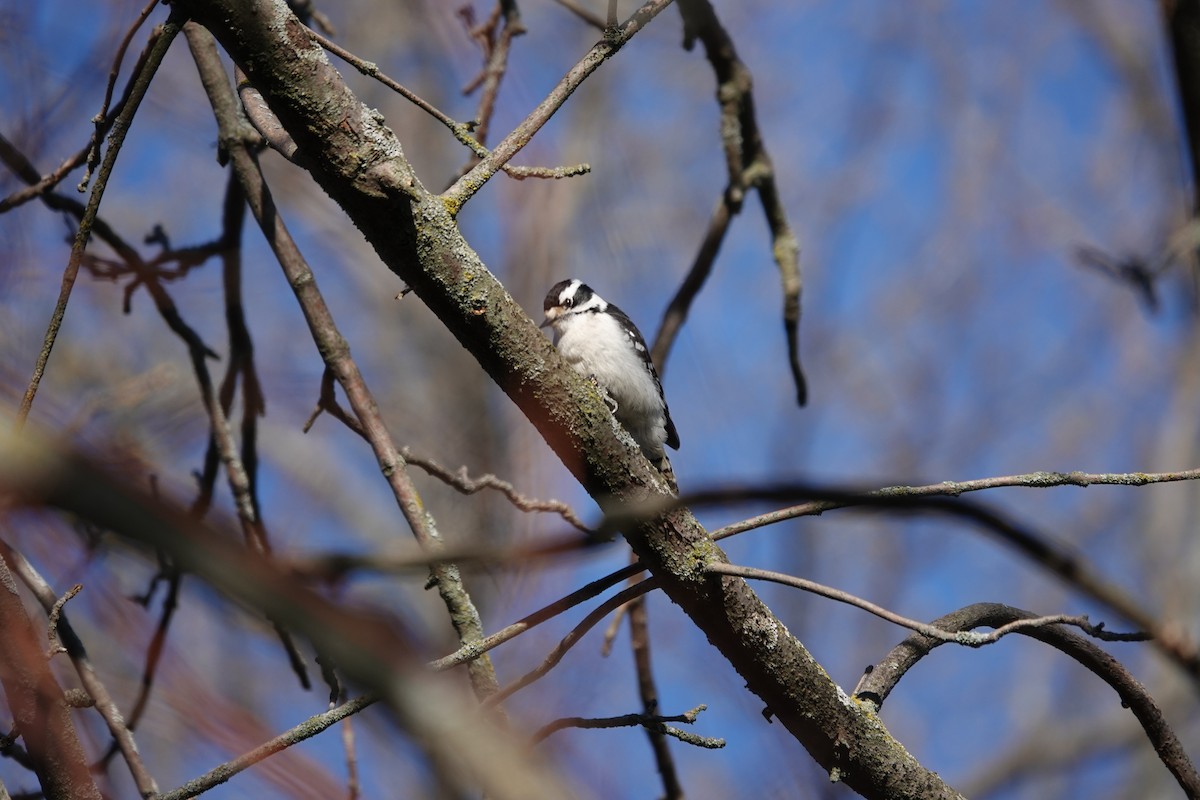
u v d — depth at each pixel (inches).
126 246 371.9
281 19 205.8
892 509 157.2
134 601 303.0
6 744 238.7
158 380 377.4
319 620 120.8
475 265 221.8
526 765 152.9
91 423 249.6
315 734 215.0
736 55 438.0
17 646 233.8
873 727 256.2
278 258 338.0
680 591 239.5
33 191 350.9
